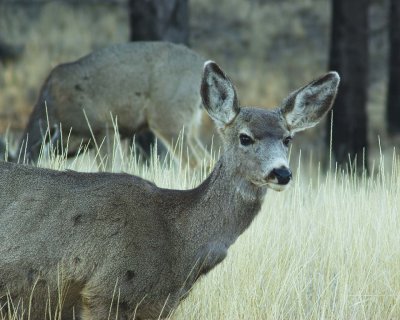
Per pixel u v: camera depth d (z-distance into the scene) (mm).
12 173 10727
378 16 47188
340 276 13312
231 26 46781
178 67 19938
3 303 10430
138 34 25766
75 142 19578
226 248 11070
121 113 19688
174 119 19891
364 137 29703
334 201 15203
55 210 10547
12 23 45312
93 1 47781
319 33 46531
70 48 43531
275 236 14047
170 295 10781
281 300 12773
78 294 10570
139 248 10555
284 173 10656
